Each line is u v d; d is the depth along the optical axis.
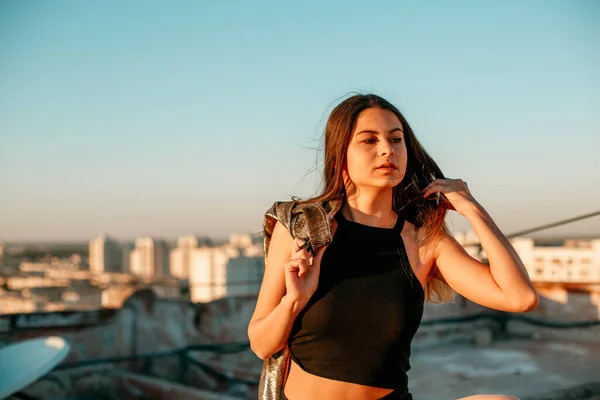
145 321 7.81
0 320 6.95
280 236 1.64
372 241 1.59
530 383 6.53
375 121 1.60
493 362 7.64
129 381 7.24
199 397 6.43
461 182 1.76
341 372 1.53
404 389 1.62
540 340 8.78
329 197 1.63
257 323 1.60
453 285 1.69
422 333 8.78
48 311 7.26
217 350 8.23
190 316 8.18
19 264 127.75
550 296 8.91
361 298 1.53
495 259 1.61
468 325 9.18
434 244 1.68
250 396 7.06
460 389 6.44
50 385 7.07
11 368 4.54
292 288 1.48
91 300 37.41
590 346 8.20
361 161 1.59
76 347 7.34
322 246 1.54
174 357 7.91
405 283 1.57
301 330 1.56
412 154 1.78
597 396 6.22
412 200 1.73
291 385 1.63
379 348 1.53
